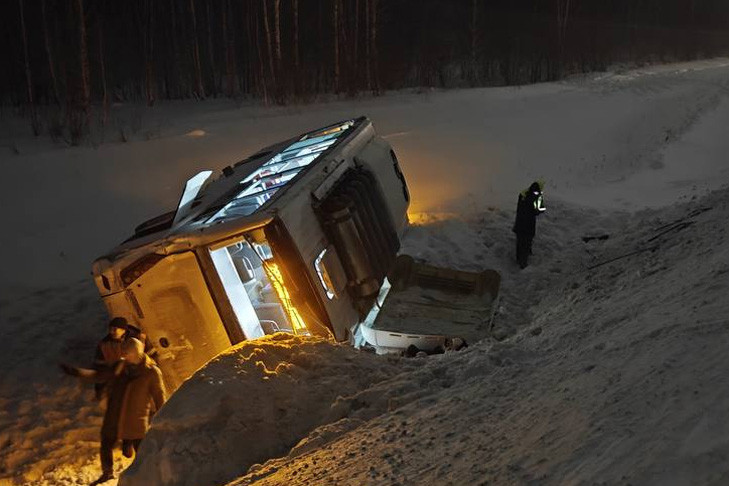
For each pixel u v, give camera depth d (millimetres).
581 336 6172
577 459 3223
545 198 15539
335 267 8656
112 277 8125
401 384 6199
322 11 41219
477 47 43188
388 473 4203
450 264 12758
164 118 26141
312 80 33531
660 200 15750
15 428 8070
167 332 8180
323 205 8984
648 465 2838
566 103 27109
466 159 19484
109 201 16469
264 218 7797
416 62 40906
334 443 5422
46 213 15508
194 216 9031
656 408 3336
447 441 4430
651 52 51438
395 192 12711
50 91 30016
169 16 37375
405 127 23422
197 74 33312
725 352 3600
